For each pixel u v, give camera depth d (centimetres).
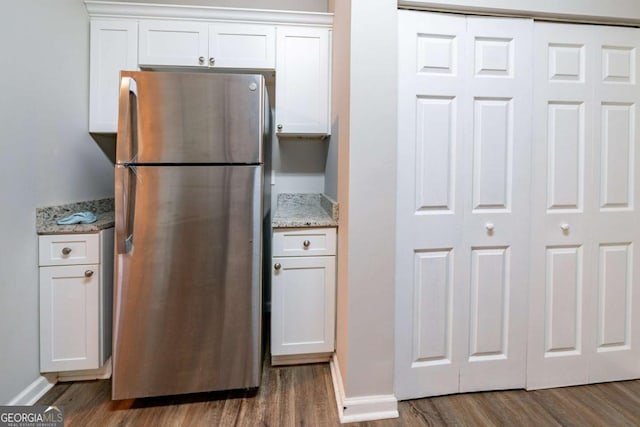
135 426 143
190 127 150
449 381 162
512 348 165
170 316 154
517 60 157
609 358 173
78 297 164
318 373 182
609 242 170
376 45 140
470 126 156
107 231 171
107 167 216
